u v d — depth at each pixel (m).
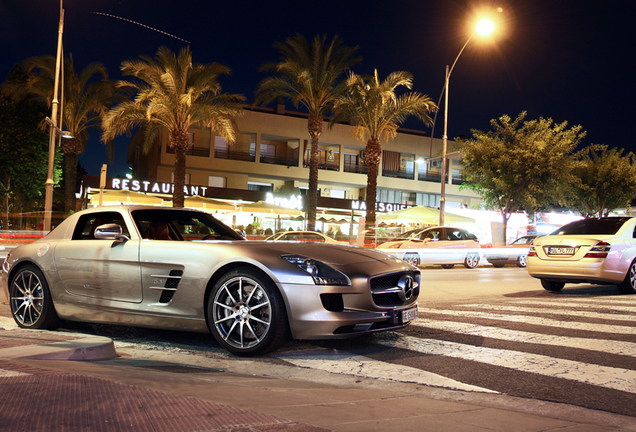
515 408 3.08
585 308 7.20
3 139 27.47
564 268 9.16
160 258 4.65
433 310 7.03
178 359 4.24
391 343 4.90
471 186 28.78
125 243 4.92
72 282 5.17
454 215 28.56
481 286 11.20
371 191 26.66
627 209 36.50
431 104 25.50
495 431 2.43
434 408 2.88
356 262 4.45
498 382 3.64
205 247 4.54
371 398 3.05
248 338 4.36
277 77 26.47
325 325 4.09
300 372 3.88
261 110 46.47
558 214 33.19
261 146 47.72
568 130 26.00
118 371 3.23
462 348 4.70
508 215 28.12
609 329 5.60
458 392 3.41
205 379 3.24
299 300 4.10
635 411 3.04
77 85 27.92
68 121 27.94
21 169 28.36
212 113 24.20
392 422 2.43
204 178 44.19
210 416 2.15
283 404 2.60
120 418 2.07
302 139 46.88
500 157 26.14
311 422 2.26
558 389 3.48
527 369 3.99
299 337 4.14
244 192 37.47
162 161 41.81
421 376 3.79
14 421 1.96
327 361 4.23
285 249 4.45
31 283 5.54
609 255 8.87
